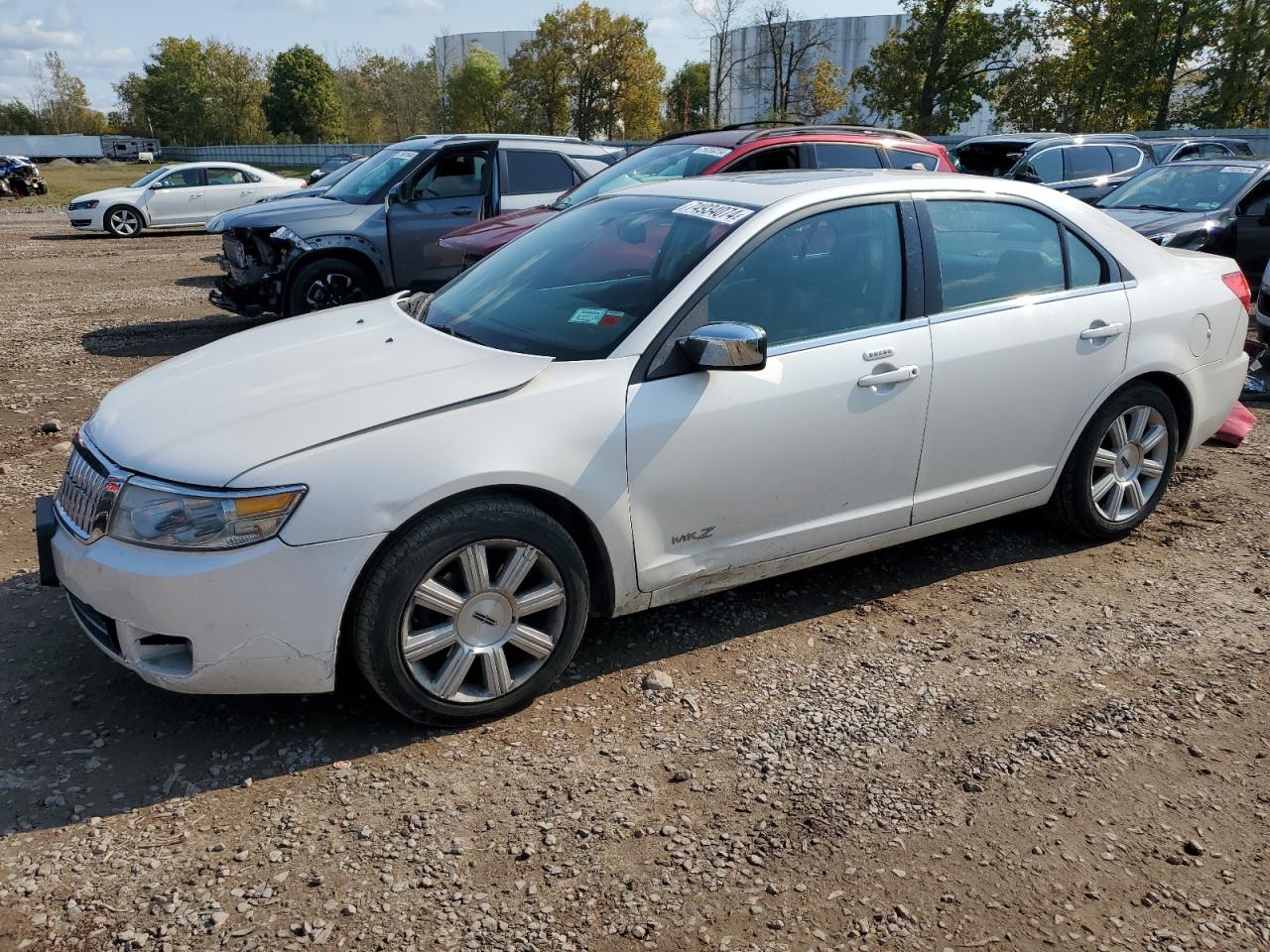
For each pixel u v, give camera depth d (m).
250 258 9.09
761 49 52.28
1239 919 2.44
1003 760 3.05
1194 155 17.47
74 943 2.29
